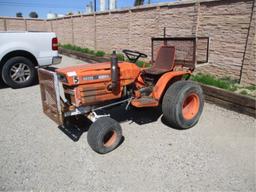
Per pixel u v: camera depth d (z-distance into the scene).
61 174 3.22
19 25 19.95
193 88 4.28
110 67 3.96
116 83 3.86
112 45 12.14
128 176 3.17
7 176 3.19
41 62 7.27
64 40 18.03
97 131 3.53
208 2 6.83
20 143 4.01
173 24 8.23
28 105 5.73
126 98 4.32
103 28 12.66
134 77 4.32
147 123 4.70
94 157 3.60
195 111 4.47
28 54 7.09
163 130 4.41
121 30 11.20
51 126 4.62
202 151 3.72
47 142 4.04
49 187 2.98
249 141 3.99
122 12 10.87
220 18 6.58
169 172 3.24
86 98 3.72
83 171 3.28
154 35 9.18
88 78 3.71
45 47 7.27
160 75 4.53
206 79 6.30
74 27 16.03
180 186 2.98
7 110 5.43
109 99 4.01
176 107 4.12
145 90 4.45
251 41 5.88
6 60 6.81
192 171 3.26
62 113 3.64
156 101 4.21
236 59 6.35
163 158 3.55
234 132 4.29
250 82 6.05
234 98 5.10
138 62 7.98
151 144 3.93
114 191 2.91
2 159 3.56
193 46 4.54
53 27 19.70
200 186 2.98
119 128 3.73
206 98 5.71
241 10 6.04
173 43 4.85
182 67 4.83
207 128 4.46
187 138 4.11
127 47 10.98
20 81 7.08
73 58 12.58
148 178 3.13
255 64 5.88
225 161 3.47
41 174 3.22
